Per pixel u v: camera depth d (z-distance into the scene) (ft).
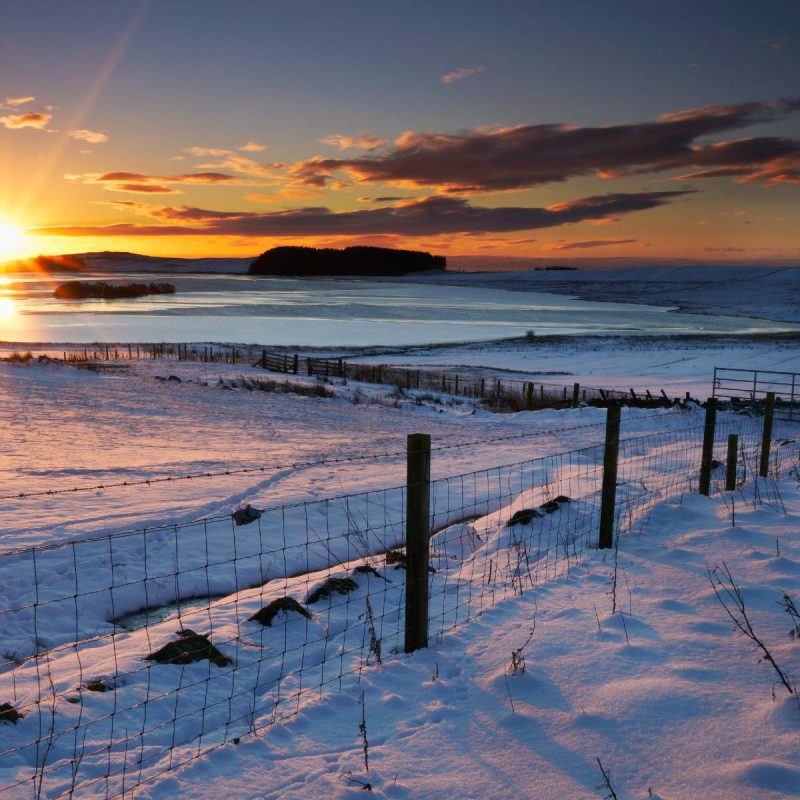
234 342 208.33
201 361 138.31
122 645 17.52
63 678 15.14
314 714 13.12
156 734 12.66
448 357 179.73
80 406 73.72
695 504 27.61
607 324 347.97
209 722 13.16
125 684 14.60
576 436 64.95
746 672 13.82
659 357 177.27
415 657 15.61
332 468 46.60
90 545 28.45
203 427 65.05
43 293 568.00
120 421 65.87
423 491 15.85
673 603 17.79
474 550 26.86
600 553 22.80
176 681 14.85
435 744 12.02
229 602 20.79
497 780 10.94
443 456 52.80
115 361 127.65
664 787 10.48
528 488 41.45
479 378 131.23
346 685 14.35
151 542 29.50
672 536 23.80
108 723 12.99
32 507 33.12
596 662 14.61
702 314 470.39
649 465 41.98
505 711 12.95
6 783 10.87
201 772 11.27
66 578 25.02
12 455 46.55
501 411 91.04
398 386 106.93
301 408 81.35
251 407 80.43
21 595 23.32
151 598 24.71
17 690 14.52
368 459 51.16
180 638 16.71
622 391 114.01
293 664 15.79
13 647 19.62
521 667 14.38
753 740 11.38
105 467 43.78
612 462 23.18
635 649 15.12
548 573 21.13
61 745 12.16
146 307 391.86
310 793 10.68
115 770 11.39
